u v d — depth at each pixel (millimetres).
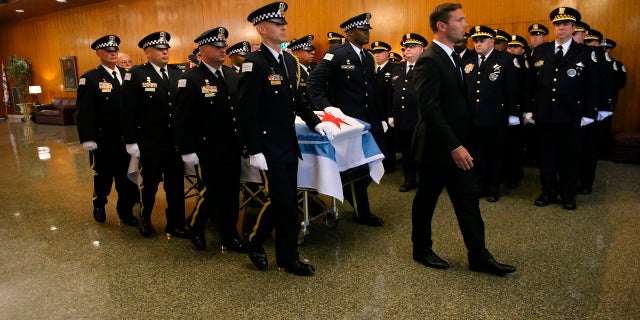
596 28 6750
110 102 4098
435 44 2791
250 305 2648
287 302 2672
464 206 2934
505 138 4680
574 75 4168
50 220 4473
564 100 4207
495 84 4605
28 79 17219
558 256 3197
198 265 3277
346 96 3883
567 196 4316
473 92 4699
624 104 6746
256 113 2793
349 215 4363
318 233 3861
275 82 2852
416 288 2793
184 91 3264
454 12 2699
